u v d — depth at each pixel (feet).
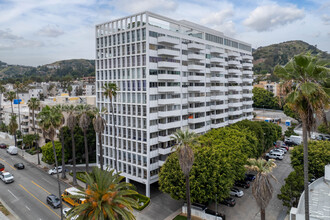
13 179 179.73
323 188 112.68
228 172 129.29
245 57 284.41
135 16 169.68
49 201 144.25
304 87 65.21
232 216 130.93
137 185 179.83
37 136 249.55
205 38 225.56
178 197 128.77
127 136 176.14
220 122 248.93
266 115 444.96
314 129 69.15
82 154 224.94
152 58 166.30
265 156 236.43
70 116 172.24
